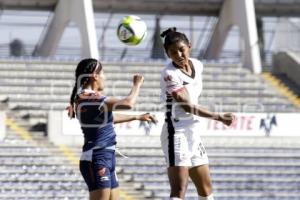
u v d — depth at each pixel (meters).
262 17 95.44
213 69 83.25
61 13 86.81
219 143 69.75
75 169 64.50
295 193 65.75
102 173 27.02
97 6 90.31
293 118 71.06
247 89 81.12
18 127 70.19
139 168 66.25
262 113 70.81
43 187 62.59
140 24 31.81
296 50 89.75
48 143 67.38
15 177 63.03
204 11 93.25
